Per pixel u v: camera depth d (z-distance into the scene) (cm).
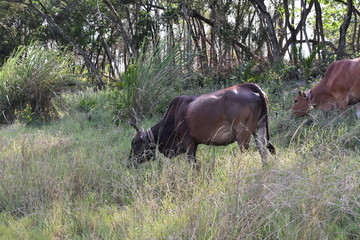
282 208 393
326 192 397
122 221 439
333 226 373
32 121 1135
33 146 751
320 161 456
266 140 570
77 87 1275
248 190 408
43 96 1188
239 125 550
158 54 1030
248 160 517
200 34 2091
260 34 1938
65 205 491
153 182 522
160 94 1005
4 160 655
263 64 1418
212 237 358
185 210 418
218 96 564
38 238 426
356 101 760
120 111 994
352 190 405
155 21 1884
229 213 377
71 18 2352
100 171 593
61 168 611
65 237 425
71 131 965
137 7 2072
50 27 2283
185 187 495
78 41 2241
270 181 420
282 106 901
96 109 1155
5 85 1171
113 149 726
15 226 455
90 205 510
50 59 1204
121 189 538
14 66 1215
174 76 1042
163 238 385
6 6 2512
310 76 1215
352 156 545
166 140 629
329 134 618
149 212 438
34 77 1173
